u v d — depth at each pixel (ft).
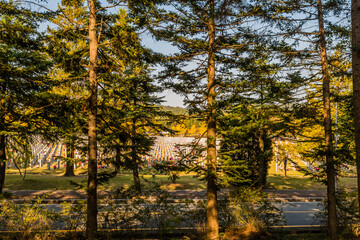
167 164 32.40
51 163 95.25
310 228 36.50
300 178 78.28
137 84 47.57
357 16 19.34
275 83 33.63
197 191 58.39
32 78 32.94
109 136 28.14
